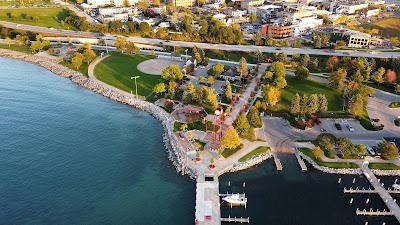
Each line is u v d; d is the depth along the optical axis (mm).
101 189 193625
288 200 188375
